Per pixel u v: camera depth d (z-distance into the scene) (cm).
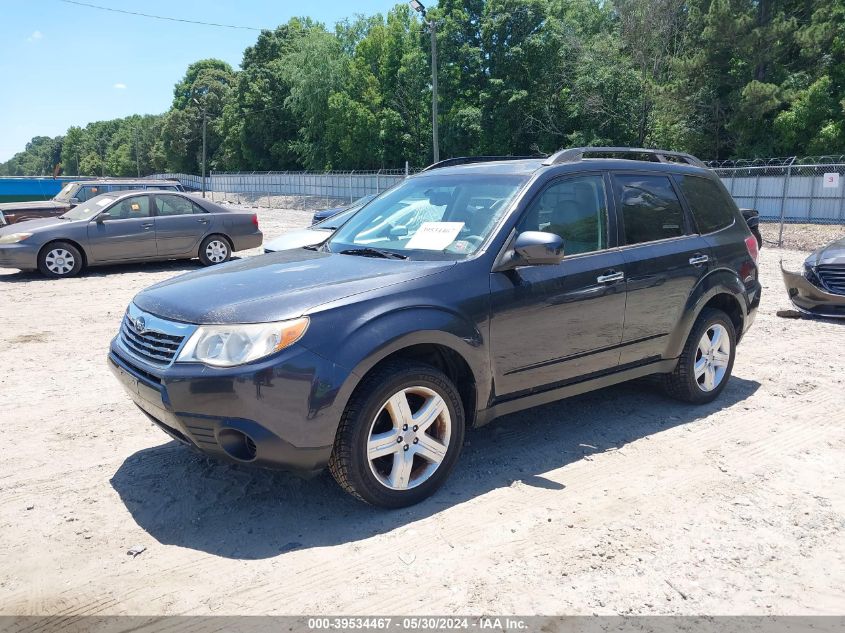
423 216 443
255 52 8062
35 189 4747
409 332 346
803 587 297
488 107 4300
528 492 383
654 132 4000
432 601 285
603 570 307
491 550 323
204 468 414
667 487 390
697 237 513
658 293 470
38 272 1316
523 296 396
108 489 388
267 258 441
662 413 514
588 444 454
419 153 5559
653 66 4056
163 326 346
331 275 372
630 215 471
